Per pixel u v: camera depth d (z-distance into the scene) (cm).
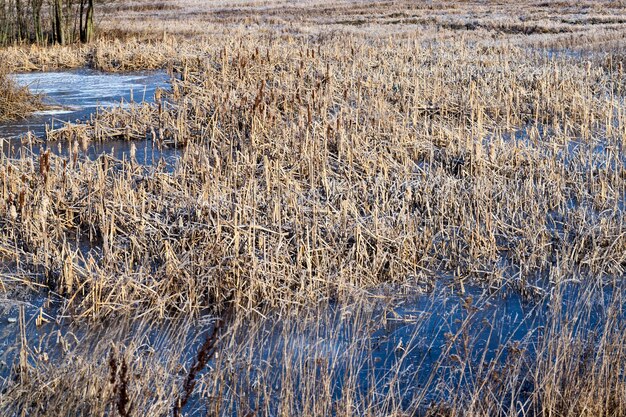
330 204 938
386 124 1402
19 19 3331
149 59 2562
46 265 818
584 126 1410
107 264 812
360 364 638
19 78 2372
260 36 3241
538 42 2856
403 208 917
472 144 1202
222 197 958
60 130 1529
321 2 5659
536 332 703
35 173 1102
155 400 541
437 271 865
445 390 593
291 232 895
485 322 724
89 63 2658
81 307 755
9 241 916
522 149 1265
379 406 571
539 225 941
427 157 1292
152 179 1090
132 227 938
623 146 1288
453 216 973
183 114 1498
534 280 836
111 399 477
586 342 630
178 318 735
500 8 4647
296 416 538
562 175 1129
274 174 1041
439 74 1953
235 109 1470
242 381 595
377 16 4409
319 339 685
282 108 1595
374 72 1962
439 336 703
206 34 3422
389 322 733
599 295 782
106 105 1873
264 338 694
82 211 996
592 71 2016
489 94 1708
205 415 549
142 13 5000
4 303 761
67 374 540
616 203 991
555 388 544
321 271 811
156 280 792
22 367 572
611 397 540
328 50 2333
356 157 1203
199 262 795
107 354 591
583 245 894
